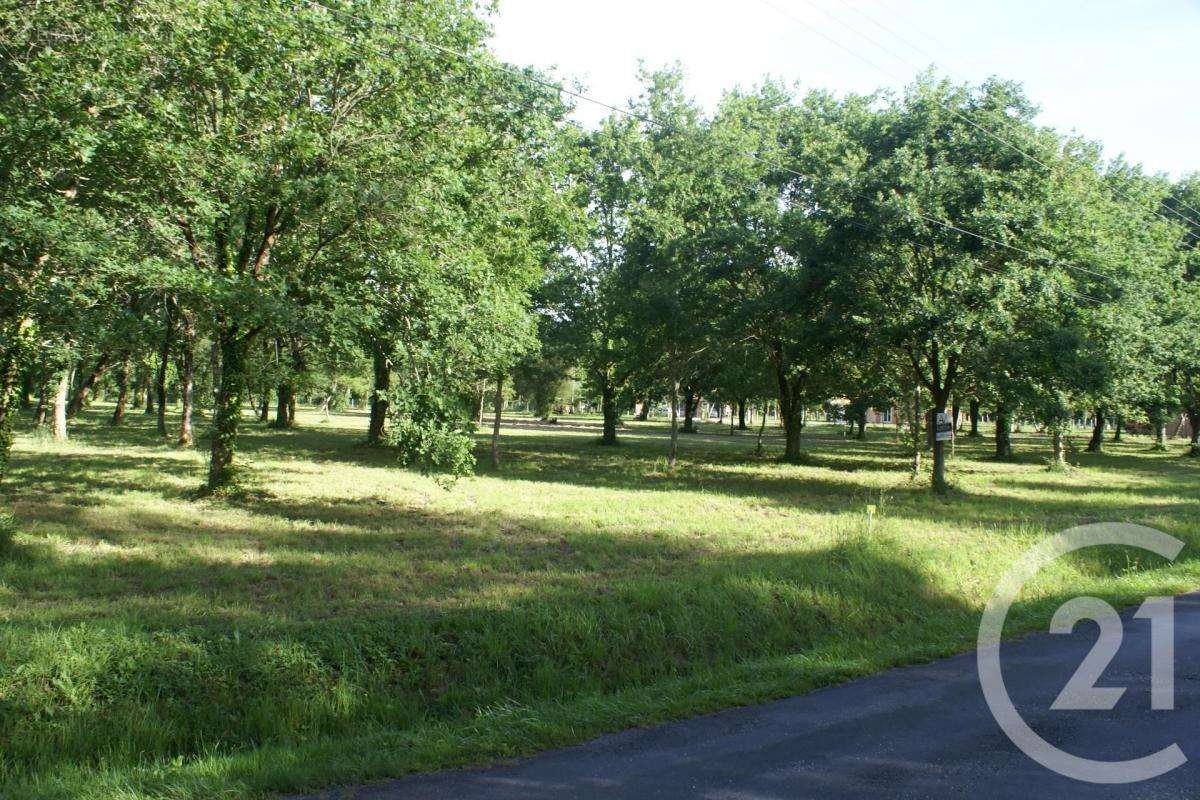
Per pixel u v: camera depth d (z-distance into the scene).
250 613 8.48
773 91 36.72
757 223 28.42
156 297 17.22
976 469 34.28
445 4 16.28
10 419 15.23
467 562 11.95
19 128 11.48
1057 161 22.33
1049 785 4.94
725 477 28.70
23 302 12.80
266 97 14.80
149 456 27.31
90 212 13.13
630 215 30.03
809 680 7.29
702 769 5.28
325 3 14.31
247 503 17.69
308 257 17.56
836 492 23.98
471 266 16.20
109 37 12.29
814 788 4.93
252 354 25.00
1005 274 20.41
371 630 7.59
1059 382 21.73
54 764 5.59
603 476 28.12
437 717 6.83
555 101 18.02
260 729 6.34
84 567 10.83
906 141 21.98
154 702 6.33
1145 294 23.55
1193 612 9.99
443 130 16.94
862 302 22.47
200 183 14.48
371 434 36.16
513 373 31.94
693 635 8.48
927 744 5.71
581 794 4.88
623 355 33.34
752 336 31.25
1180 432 75.81
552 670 7.56
